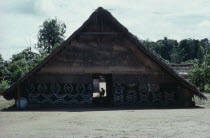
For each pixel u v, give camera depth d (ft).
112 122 37.29
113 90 63.72
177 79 63.57
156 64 64.28
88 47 63.67
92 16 62.64
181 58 280.10
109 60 63.87
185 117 41.63
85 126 34.24
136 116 43.70
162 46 343.46
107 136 28.14
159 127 33.01
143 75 64.28
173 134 28.84
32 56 162.50
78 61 63.36
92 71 63.41
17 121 39.73
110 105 67.21
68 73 63.26
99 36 63.93
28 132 30.68
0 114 48.91
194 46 319.06
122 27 62.54
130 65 64.13
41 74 63.10
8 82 114.32
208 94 90.68
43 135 28.94
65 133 29.86
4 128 33.65
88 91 63.31
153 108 59.11
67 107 62.44
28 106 62.49
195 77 106.11
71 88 63.26
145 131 30.58
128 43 64.34
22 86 62.85
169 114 46.06
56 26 276.00
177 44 345.31
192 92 62.54
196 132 29.71
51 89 63.05
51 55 61.36
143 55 64.44
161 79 64.49
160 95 64.23
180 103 63.98
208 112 48.19
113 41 64.08
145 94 64.08
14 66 123.95
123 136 28.09
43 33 273.75
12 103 73.10
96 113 48.80
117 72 63.87
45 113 49.93
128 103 63.67
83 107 62.39
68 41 61.62
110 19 62.95
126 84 63.87
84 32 63.21
